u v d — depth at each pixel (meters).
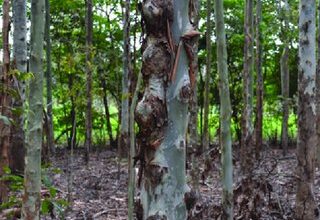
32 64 3.11
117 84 14.44
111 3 16.86
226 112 4.50
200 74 18.17
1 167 4.35
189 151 6.84
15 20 8.34
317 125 11.16
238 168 10.71
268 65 19.23
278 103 19.48
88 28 11.55
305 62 6.40
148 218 2.65
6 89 4.27
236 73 18.48
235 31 17.67
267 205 6.87
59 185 8.96
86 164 11.82
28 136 3.16
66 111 17.38
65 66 6.77
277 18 16.30
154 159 2.64
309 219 6.34
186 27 2.66
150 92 2.62
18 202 3.80
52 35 15.70
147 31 2.66
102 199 7.82
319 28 10.89
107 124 18.25
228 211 4.56
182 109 2.65
